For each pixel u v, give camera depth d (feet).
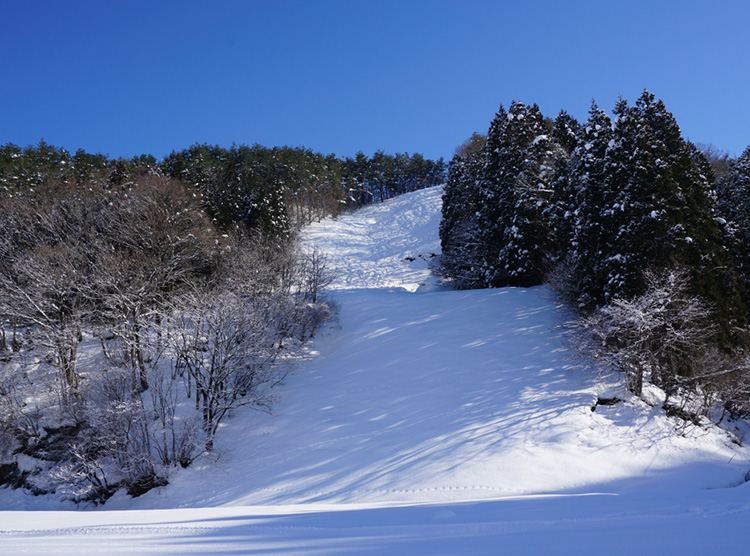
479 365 73.51
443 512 20.56
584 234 82.53
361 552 9.93
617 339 67.56
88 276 88.28
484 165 137.39
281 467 57.21
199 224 118.62
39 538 13.32
